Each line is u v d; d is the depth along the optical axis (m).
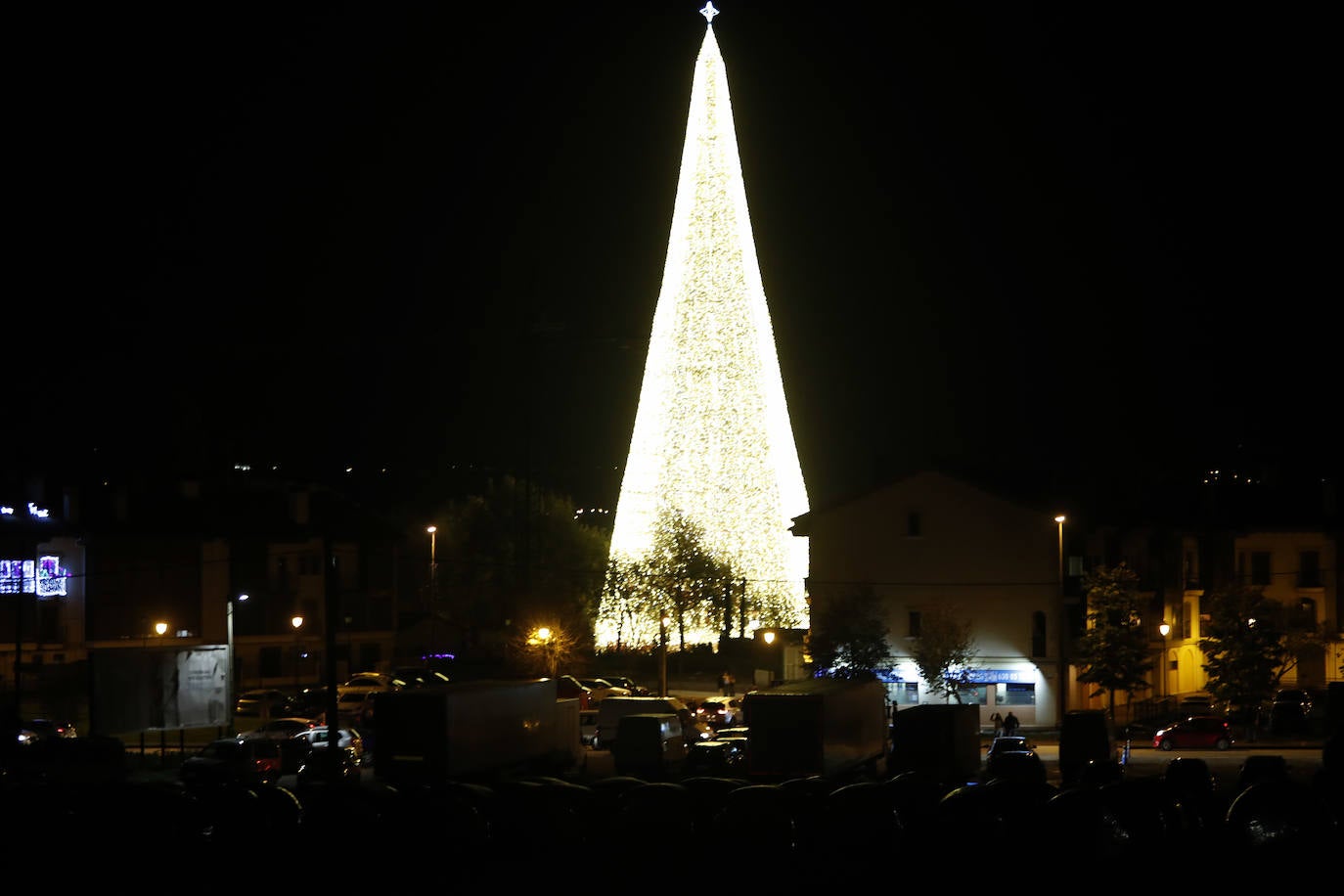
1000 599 82.62
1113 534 89.12
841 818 30.53
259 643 97.25
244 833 30.58
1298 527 97.69
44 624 89.12
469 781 47.94
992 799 30.22
